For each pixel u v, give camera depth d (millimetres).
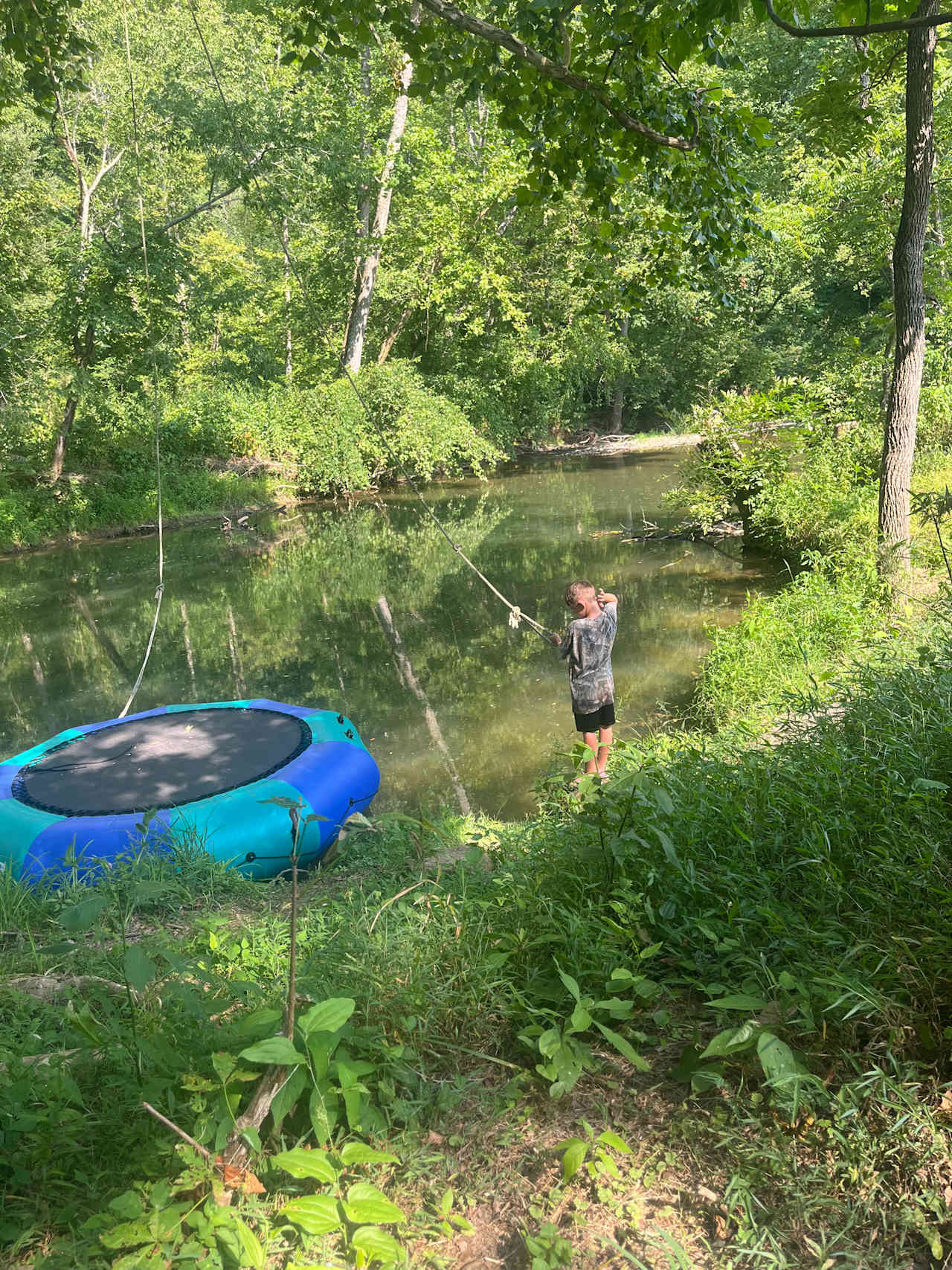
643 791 3469
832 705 5426
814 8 9797
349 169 24641
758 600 9180
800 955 2688
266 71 23172
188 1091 2430
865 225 15508
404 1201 2189
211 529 22188
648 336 37969
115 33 23781
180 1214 1957
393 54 15594
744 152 5254
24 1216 2137
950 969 2426
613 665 9477
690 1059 2443
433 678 9844
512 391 34125
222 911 4578
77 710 9750
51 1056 2633
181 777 5973
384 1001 2840
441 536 18453
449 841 5062
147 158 25328
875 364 14773
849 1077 2291
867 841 3211
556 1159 2258
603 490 23531
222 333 36969
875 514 11383
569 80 4699
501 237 31000
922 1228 1883
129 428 25625
